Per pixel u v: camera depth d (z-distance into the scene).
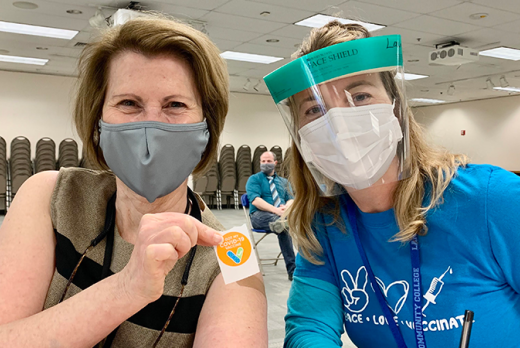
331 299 1.06
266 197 5.22
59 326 0.68
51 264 0.86
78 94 0.90
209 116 0.88
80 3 6.00
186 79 0.83
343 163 0.94
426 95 13.77
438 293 0.92
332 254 1.07
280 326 3.28
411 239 0.96
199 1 5.91
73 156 10.23
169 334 0.81
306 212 1.09
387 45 0.92
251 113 13.41
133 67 0.80
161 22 0.82
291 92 0.96
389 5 5.97
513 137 13.65
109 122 0.82
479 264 0.91
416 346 0.95
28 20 6.80
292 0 5.83
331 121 0.93
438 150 1.03
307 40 1.03
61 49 8.63
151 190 0.81
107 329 0.69
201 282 0.83
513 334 0.92
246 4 6.02
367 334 1.03
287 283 4.53
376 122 0.92
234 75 10.91
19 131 10.83
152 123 0.79
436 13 6.31
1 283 0.79
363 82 0.93
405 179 0.96
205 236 0.75
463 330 0.79
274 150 12.62
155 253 0.63
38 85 10.97
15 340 0.68
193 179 0.97
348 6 6.01
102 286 0.70
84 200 0.89
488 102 14.28
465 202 0.91
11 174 9.86
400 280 0.97
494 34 7.41
